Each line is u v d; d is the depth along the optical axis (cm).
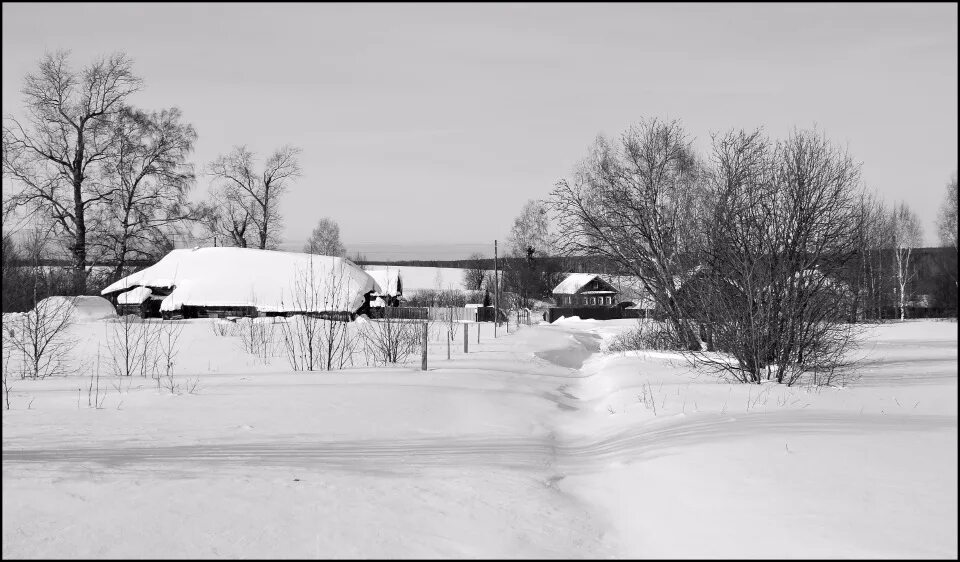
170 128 5038
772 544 562
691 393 1422
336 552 544
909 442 898
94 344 2570
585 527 638
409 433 1064
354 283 4847
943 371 1855
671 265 2430
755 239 1639
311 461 844
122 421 1101
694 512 663
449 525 622
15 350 2306
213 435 998
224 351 2542
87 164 4753
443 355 2581
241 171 6419
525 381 1795
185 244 5431
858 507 640
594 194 2641
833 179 1678
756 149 2083
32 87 4453
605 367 2150
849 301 1728
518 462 883
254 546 552
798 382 1591
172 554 530
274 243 6619
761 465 795
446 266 13750
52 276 2802
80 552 529
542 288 9544
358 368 2097
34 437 952
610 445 1005
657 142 2586
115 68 4725
